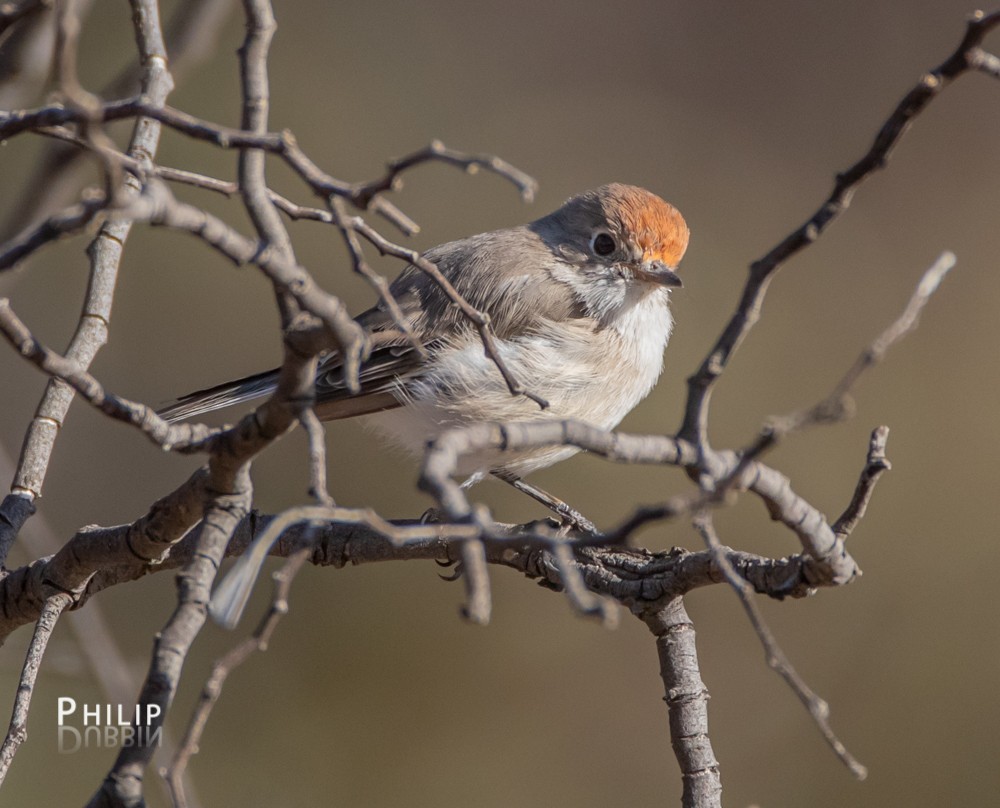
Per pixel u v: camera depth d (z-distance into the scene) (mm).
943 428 13211
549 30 15430
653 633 5637
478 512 3383
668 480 12773
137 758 3664
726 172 14883
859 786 11656
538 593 12453
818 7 15406
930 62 15141
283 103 14594
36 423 5484
